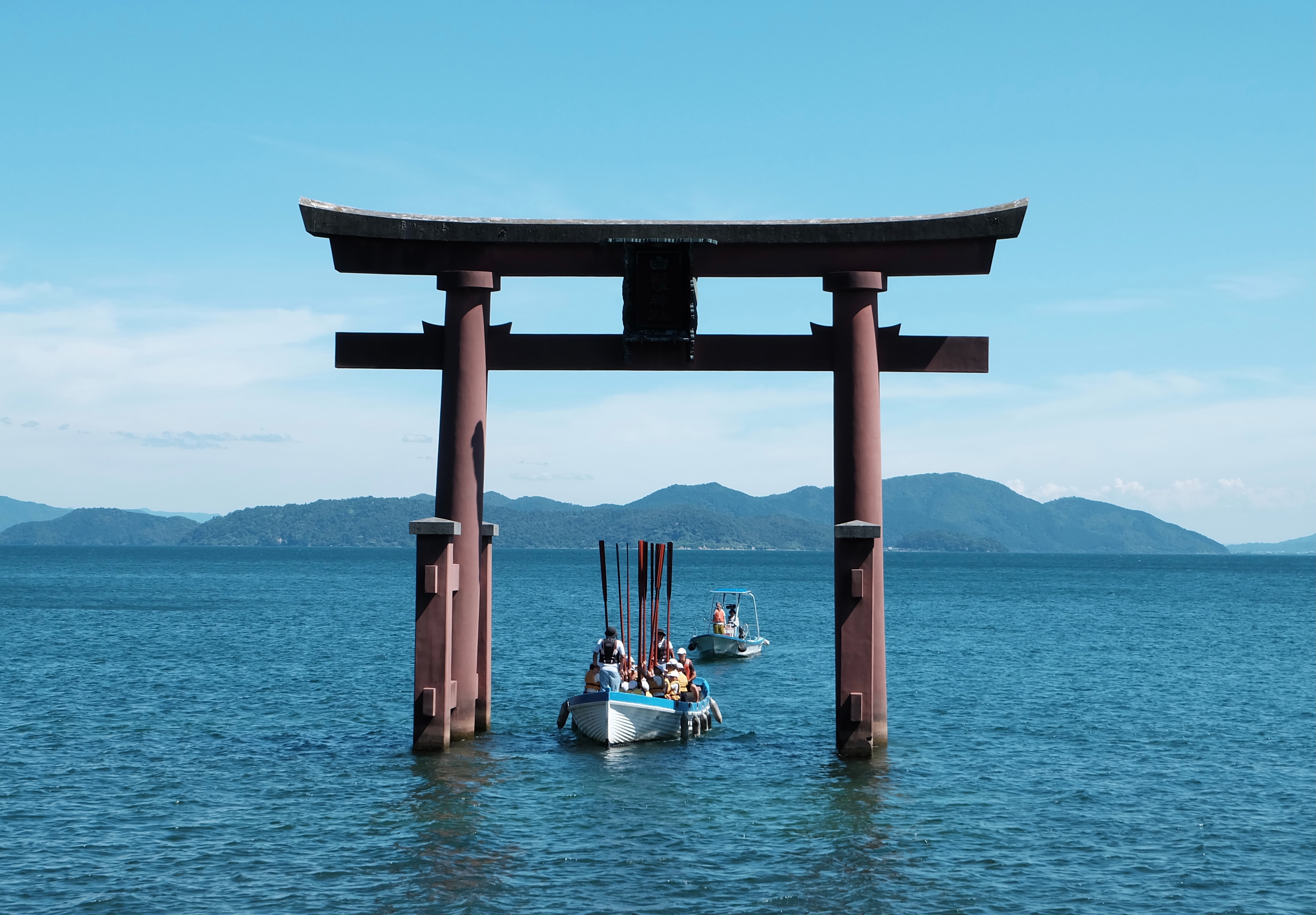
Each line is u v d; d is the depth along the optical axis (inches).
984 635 2338.8
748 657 1898.4
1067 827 706.8
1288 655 1920.5
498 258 771.4
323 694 1295.5
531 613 2930.6
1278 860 644.7
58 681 1396.4
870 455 754.8
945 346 767.7
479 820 697.0
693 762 883.4
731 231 748.6
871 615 775.7
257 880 588.4
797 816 714.8
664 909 551.8
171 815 711.7
